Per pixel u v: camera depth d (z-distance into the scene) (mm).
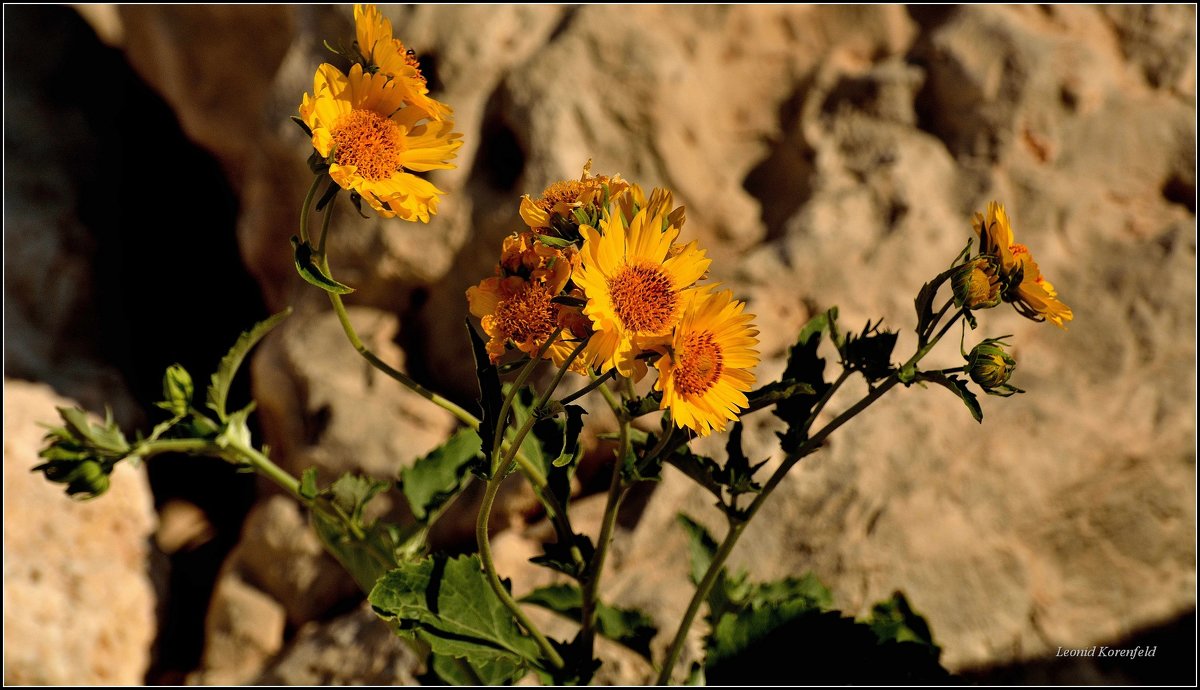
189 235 4422
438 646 1530
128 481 3293
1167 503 2463
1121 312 2670
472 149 3031
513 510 2764
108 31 4105
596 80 2951
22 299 3971
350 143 1296
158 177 4500
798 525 2498
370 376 3092
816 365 1580
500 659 1568
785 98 3107
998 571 2424
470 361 3035
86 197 4324
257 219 3367
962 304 1326
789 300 2742
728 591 2057
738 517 1571
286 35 3570
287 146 3205
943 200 2859
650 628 1973
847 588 2412
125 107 4562
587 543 1664
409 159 1335
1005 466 2496
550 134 2908
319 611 2992
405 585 1556
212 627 3057
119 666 3045
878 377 1449
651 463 1496
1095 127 2881
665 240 1223
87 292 4102
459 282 3047
